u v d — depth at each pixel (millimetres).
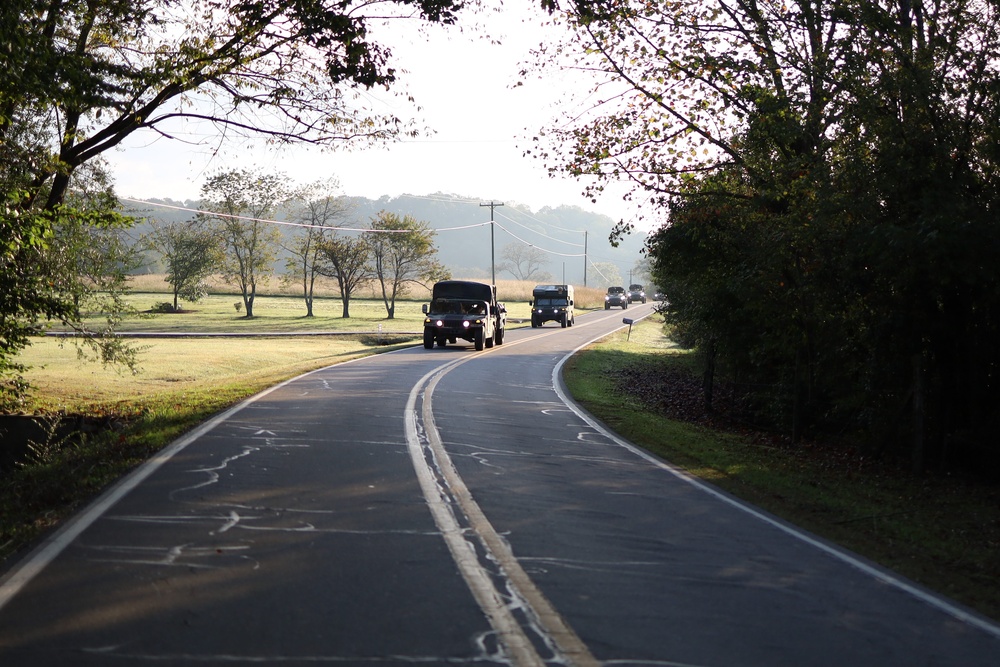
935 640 5309
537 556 6723
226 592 5512
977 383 14969
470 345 41219
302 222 72000
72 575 5785
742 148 18703
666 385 28688
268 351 39938
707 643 4980
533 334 52125
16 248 15594
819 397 18375
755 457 14242
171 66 15953
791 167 15781
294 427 13562
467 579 5969
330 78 16203
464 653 4594
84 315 21266
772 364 21375
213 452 11031
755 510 9328
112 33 16422
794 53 15383
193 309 74812
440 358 31641
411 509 8180
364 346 45969
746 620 5453
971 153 13414
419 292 106562
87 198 21219
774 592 6156
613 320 72625
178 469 9820
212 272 72000
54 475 9844
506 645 4730
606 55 18406
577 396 21297
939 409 15609
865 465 14984
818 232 14688
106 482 9109
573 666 4500
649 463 12227
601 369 31266
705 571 6617
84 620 4910
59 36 16172
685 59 17344
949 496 12211
